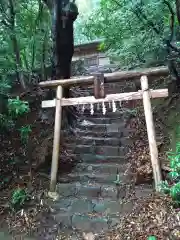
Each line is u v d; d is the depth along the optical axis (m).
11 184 4.75
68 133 5.91
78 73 9.48
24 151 5.40
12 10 6.23
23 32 6.87
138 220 3.57
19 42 6.76
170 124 5.56
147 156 4.90
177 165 3.78
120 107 6.98
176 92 6.07
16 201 4.17
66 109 6.15
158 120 5.77
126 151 5.43
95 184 4.70
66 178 4.86
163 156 4.80
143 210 3.75
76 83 4.88
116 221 3.75
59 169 5.08
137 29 6.65
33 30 6.79
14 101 5.00
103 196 4.42
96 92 4.69
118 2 7.38
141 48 6.69
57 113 4.86
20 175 4.96
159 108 6.02
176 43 6.53
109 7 7.75
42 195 4.45
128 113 6.54
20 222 3.92
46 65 7.75
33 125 5.89
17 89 6.74
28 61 7.68
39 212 4.08
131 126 6.12
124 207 4.04
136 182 4.50
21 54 7.22
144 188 4.39
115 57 8.55
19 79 6.76
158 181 4.09
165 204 3.66
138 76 4.64
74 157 5.34
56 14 5.59
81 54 11.45
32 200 4.33
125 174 4.80
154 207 3.70
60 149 5.42
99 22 8.02
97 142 5.73
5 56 6.27
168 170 4.27
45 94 6.45
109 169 5.00
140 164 4.82
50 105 4.94
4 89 6.18
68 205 4.22
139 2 5.84
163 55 6.61
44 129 5.80
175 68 6.19
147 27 6.27
